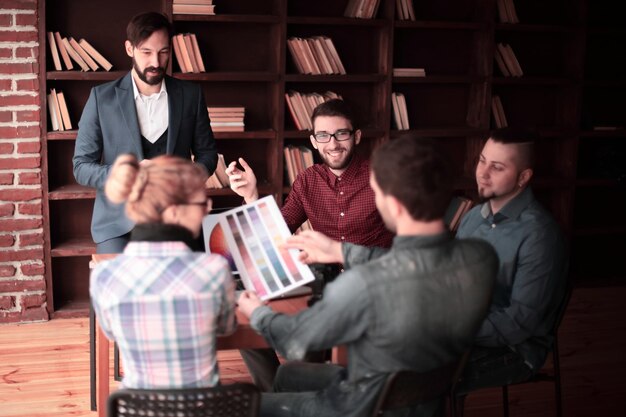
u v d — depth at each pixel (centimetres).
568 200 550
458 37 535
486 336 269
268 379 326
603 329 478
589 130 547
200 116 403
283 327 212
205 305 204
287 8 490
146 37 365
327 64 491
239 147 515
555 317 283
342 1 512
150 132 394
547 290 272
